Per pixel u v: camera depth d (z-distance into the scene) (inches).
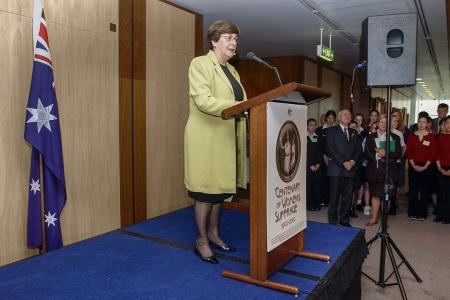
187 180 75.3
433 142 190.9
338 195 170.4
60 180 104.9
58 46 113.3
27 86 105.7
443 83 518.0
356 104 377.7
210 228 84.9
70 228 119.5
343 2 181.0
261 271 65.4
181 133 164.9
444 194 188.2
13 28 102.0
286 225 70.4
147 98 146.4
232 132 73.6
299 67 313.7
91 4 122.9
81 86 120.7
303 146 76.0
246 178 78.3
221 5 185.2
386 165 106.6
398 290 110.3
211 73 71.9
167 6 154.9
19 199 105.1
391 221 192.5
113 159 133.0
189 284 66.9
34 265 75.7
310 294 62.1
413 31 99.6
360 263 92.7
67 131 117.1
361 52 116.3
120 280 68.7
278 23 218.4
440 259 136.5
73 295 63.0
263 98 60.4
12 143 103.0
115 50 132.0
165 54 154.5
